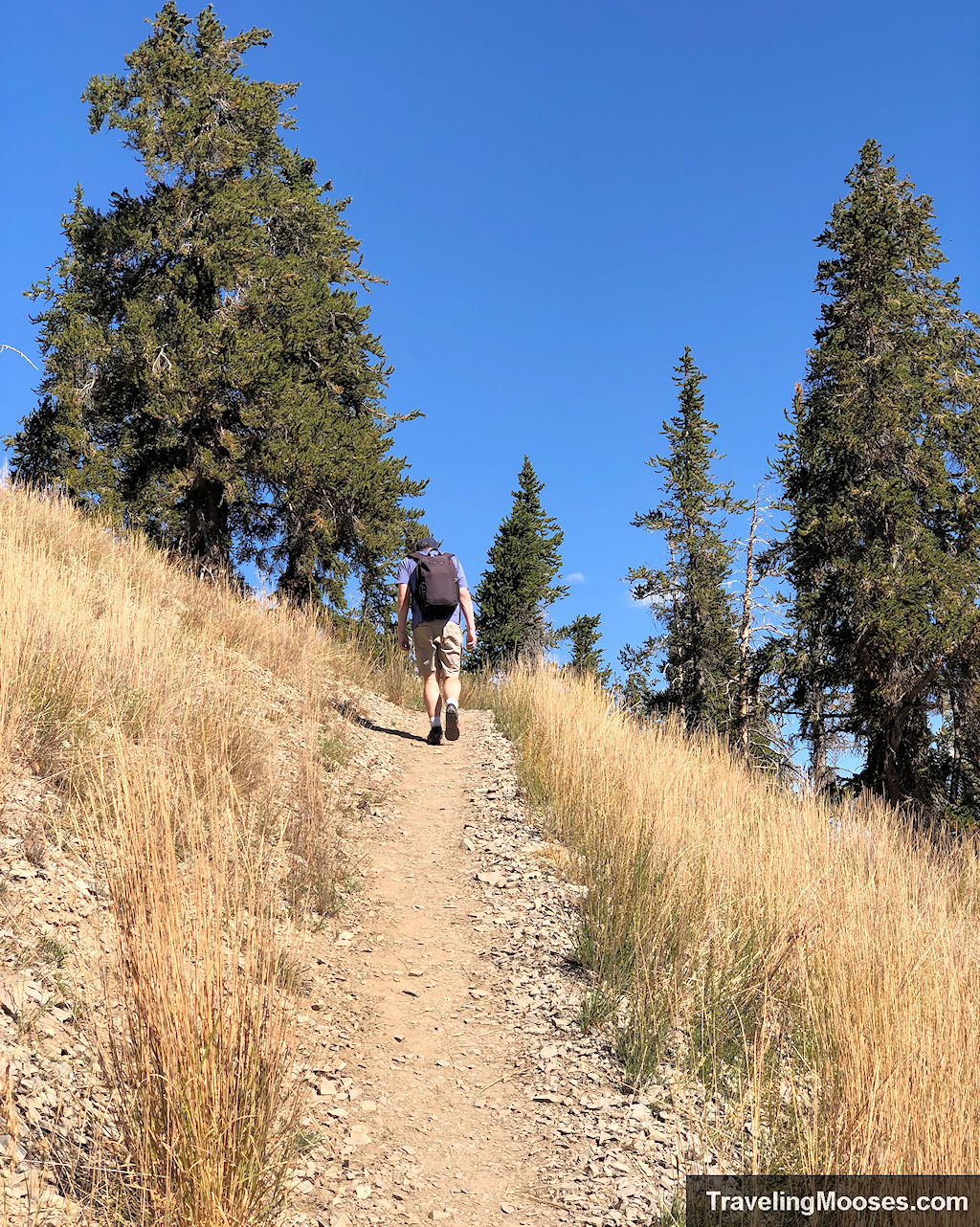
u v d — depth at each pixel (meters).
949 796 17.12
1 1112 2.37
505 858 5.97
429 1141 3.16
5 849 3.61
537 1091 3.54
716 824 6.07
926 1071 3.11
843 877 5.59
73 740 4.48
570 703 8.90
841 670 17.31
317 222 22.73
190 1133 2.37
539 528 36.75
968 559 17.09
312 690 8.29
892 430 17.56
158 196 19.73
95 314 19.67
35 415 19.03
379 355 24.48
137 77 19.64
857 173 20.47
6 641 4.71
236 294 20.16
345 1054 3.57
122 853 2.81
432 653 8.59
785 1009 4.16
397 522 21.55
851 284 18.77
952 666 16.30
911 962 4.04
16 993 2.89
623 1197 2.93
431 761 8.21
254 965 2.83
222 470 18.39
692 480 28.77
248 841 3.59
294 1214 2.61
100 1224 2.24
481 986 4.38
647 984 4.10
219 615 9.12
